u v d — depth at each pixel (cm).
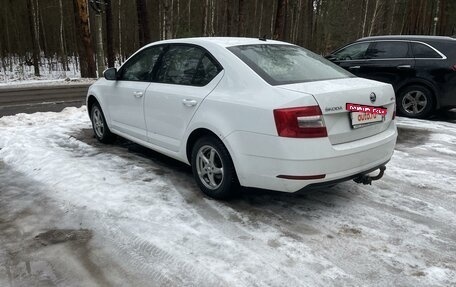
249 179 375
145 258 312
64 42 3672
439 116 887
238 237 343
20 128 718
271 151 350
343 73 434
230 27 2445
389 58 873
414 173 511
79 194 427
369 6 3575
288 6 4075
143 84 510
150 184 457
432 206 413
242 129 368
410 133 728
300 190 355
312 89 353
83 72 2350
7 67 3600
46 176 479
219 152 396
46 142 625
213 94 403
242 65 394
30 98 1282
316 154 341
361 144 371
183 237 341
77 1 2255
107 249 325
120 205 401
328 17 3266
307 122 337
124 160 541
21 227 362
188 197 423
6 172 499
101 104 603
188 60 454
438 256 321
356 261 311
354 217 385
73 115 856
